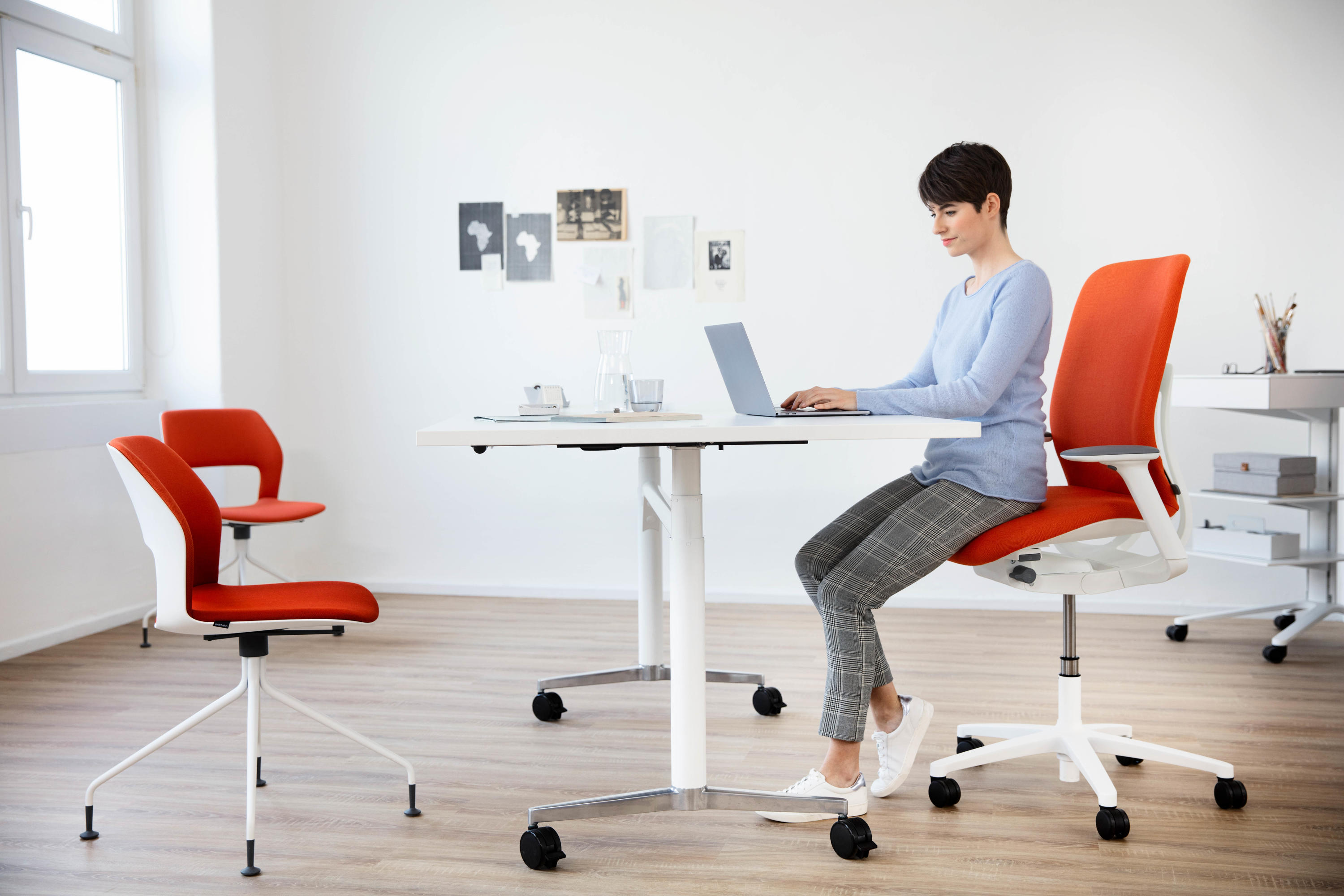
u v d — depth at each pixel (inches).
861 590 77.9
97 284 157.8
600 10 172.1
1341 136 154.6
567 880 70.8
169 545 72.7
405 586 181.8
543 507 178.7
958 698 114.1
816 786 78.7
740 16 168.2
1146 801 84.2
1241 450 158.7
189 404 166.7
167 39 163.9
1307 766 91.9
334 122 180.4
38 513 138.7
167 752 97.5
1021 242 163.5
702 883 70.2
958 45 163.0
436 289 179.3
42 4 146.2
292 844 76.9
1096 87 160.1
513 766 93.7
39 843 77.2
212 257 164.7
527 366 177.5
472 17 175.8
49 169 148.5
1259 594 158.4
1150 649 137.0
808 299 168.9
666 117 171.2
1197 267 158.9
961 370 83.9
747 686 120.9
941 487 80.5
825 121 167.0
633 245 173.2
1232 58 156.6
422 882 70.6
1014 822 80.3
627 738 101.7
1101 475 88.1
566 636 147.1
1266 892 68.1
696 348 172.4
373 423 182.4
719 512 173.3
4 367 137.8
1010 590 165.6
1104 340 84.5
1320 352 156.5
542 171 175.2
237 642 143.3
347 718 108.5
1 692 117.9
